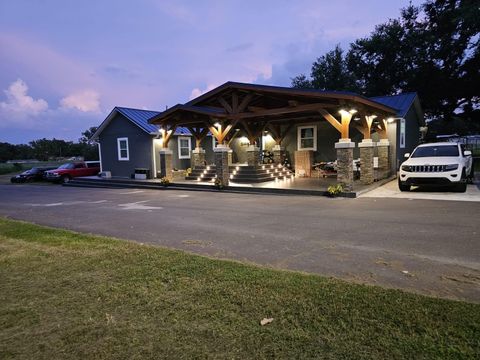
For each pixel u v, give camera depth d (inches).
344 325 102.3
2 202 482.9
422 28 1023.6
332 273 151.9
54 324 110.5
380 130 562.3
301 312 111.3
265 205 365.7
